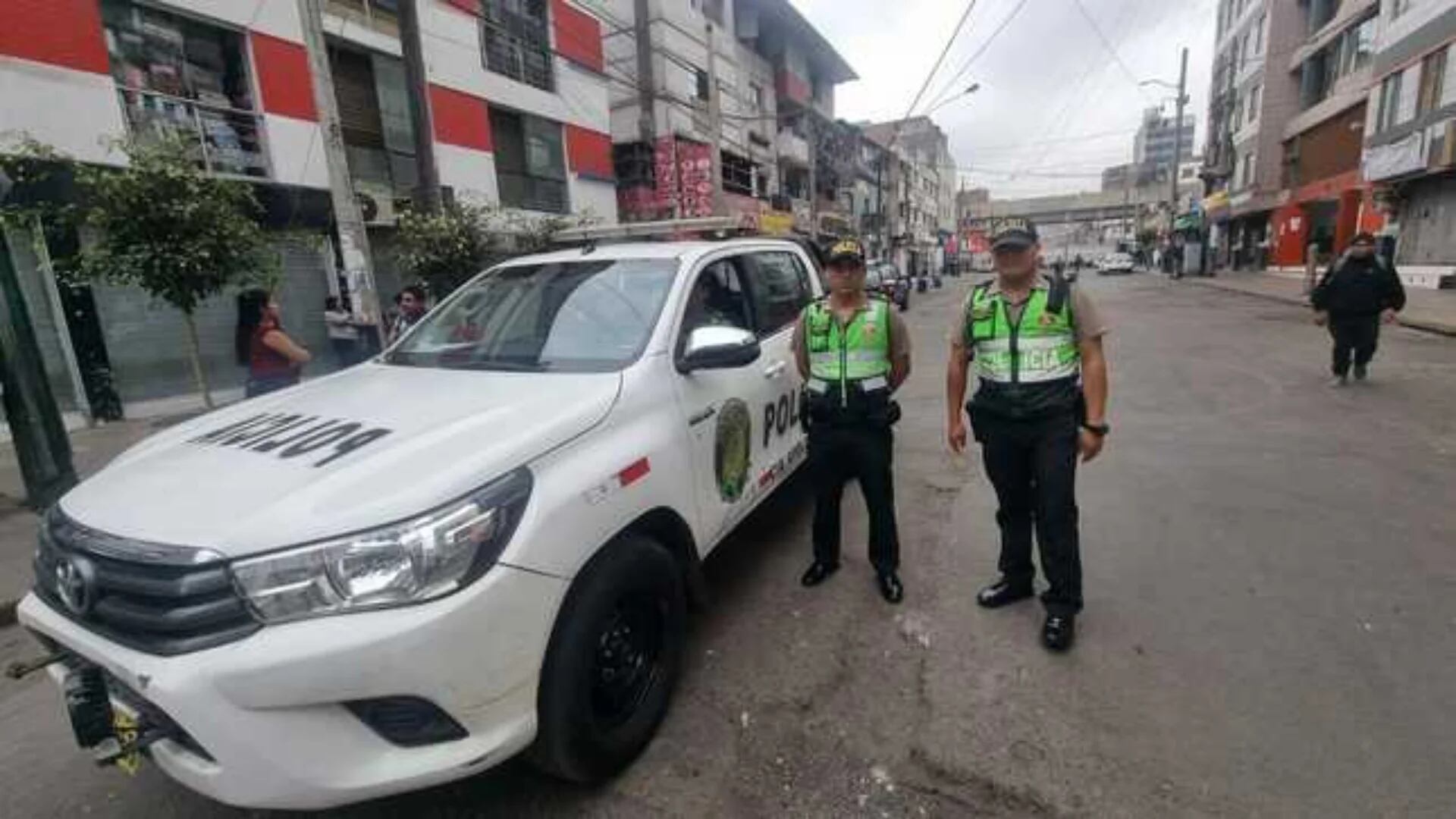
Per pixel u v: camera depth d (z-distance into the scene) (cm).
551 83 1697
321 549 171
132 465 223
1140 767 230
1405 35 1838
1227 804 213
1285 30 2902
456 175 1431
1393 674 271
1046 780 227
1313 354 987
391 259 1316
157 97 955
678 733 257
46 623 195
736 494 325
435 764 182
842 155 3797
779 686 283
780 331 405
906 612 337
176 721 168
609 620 229
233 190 637
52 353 873
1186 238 4172
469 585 183
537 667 199
